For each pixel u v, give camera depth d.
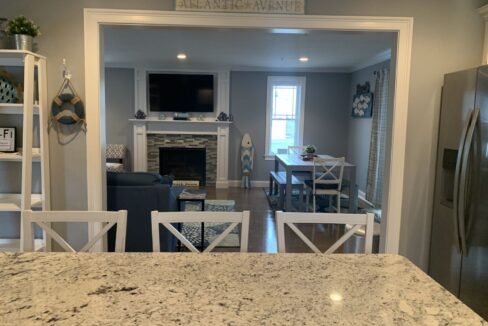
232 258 1.47
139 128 7.41
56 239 1.70
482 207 2.24
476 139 2.31
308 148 6.03
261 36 4.66
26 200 2.52
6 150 2.83
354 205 5.27
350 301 1.13
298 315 1.04
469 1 2.73
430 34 2.75
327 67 7.34
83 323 0.98
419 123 2.81
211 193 7.01
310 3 2.71
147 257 1.47
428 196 2.87
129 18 2.67
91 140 2.75
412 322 1.02
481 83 2.31
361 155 6.93
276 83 7.62
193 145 7.66
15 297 1.12
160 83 7.43
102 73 2.79
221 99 7.53
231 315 1.03
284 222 1.75
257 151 7.77
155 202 3.35
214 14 2.69
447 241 2.66
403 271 1.38
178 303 1.10
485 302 2.22
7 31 2.53
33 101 2.60
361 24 2.72
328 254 1.60
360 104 6.90
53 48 2.68
